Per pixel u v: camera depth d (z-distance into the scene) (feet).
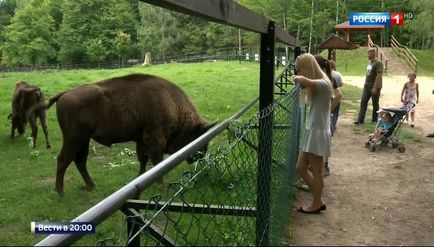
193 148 9.09
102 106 21.54
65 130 21.34
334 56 43.47
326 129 17.37
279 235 14.44
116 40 196.75
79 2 204.44
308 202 19.53
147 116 22.63
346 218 17.90
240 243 12.20
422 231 16.89
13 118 34.06
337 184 22.49
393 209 19.12
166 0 5.70
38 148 31.71
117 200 5.98
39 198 20.65
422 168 25.62
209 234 13.44
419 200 20.33
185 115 24.13
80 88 21.68
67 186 22.63
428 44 157.58
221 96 52.47
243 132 11.12
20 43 194.90
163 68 96.84
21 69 162.20
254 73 81.05
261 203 11.99
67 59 204.85
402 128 38.09
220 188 13.05
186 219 14.94
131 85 22.62
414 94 38.81
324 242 15.51
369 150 29.81
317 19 168.14
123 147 31.50
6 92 54.95
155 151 22.85
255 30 11.13
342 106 49.90
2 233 16.75
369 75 38.40
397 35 183.21
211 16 7.52
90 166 26.63
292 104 17.70
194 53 197.77
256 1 169.89
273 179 14.03
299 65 17.35
